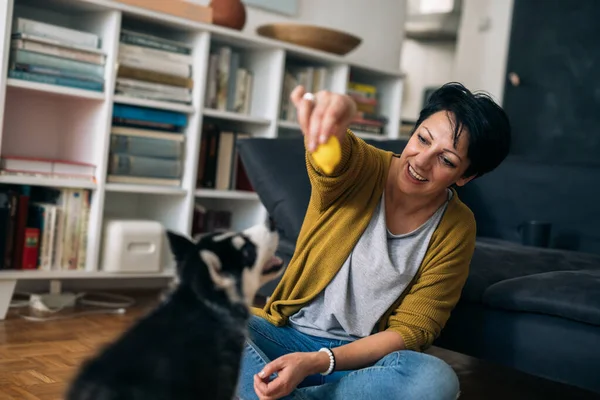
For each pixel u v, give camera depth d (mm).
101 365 999
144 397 979
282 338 1706
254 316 1755
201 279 1163
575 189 2982
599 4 4703
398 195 1680
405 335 1600
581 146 4781
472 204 3146
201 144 3459
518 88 5129
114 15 2957
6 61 2648
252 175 2674
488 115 1543
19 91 2984
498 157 1606
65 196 2914
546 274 2074
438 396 1478
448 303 1665
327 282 1666
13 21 2777
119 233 3035
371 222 1677
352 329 1669
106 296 3311
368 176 1688
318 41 3746
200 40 3283
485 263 2248
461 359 2908
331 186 1612
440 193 1715
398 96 4270
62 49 2844
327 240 1673
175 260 1239
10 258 2785
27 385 1986
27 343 2416
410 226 1688
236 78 3594
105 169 2982
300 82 3834
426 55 6750
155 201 3479
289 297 1738
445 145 1537
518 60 5133
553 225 2992
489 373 2736
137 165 3131
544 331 1920
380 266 1628
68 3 2951
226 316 1157
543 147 4992
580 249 2924
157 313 1135
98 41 2992
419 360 1515
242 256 1250
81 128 3107
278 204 2557
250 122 3699
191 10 3203
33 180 2775
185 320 1122
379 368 1548
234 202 3768
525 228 2873
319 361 1496
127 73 3055
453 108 1552
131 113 3092
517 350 1969
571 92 4848
